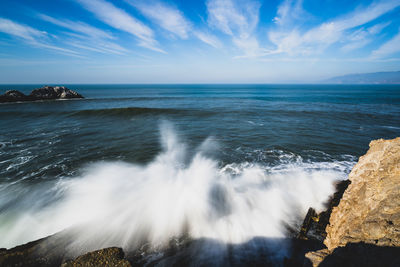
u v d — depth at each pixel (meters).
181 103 40.28
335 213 5.24
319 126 19.34
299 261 4.72
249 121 21.88
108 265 4.17
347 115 25.95
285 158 11.40
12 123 20.86
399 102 43.62
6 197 7.68
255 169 10.02
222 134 16.42
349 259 3.22
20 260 4.35
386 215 3.47
